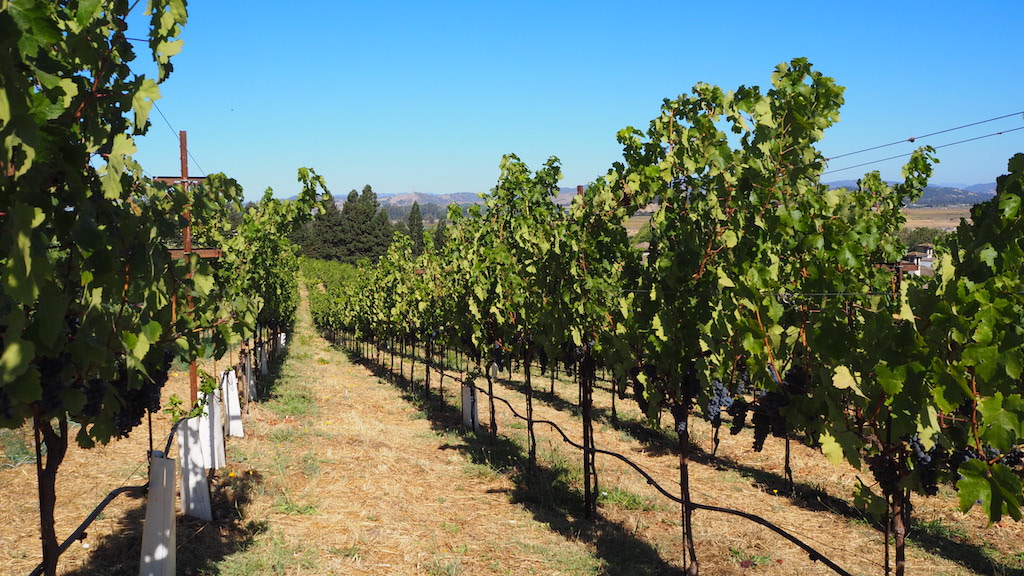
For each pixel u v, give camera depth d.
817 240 4.27
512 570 5.55
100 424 3.16
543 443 10.20
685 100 5.38
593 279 6.57
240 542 5.74
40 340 2.43
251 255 12.28
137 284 3.16
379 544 5.96
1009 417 2.69
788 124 4.32
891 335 3.08
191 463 6.15
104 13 2.82
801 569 5.71
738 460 9.51
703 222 5.05
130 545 5.34
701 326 4.81
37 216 1.90
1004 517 7.21
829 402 3.44
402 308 16.28
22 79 1.98
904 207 10.16
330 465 8.40
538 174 9.55
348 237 77.25
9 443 7.43
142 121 2.84
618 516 7.07
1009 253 2.83
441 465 8.75
